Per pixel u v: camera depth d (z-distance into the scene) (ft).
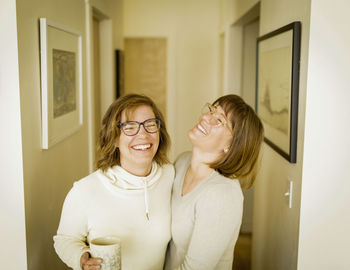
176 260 5.51
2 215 5.59
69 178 8.18
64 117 7.63
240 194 5.15
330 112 5.48
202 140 5.25
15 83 5.36
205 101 17.87
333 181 5.59
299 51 5.80
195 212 5.18
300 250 5.75
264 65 8.13
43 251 6.43
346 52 5.37
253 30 13.96
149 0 17.25
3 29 5.26
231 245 5.39
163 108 18.11
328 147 5.54
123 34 16.46
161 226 5.34
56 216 7.22
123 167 5.29
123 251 5.08
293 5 6.18
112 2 13.32
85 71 9.57
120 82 14.39
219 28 17.10
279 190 7.01
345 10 5.29
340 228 5.67
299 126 5.82
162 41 17.71
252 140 5.15
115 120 5.08
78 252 4.64
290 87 6.00
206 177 5.30
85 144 9.68
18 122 5.42
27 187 5.70
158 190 5.48
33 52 5.95
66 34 7.66
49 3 6.68
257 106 8.96
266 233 8.10
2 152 5.48
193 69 17.66
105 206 5.02
